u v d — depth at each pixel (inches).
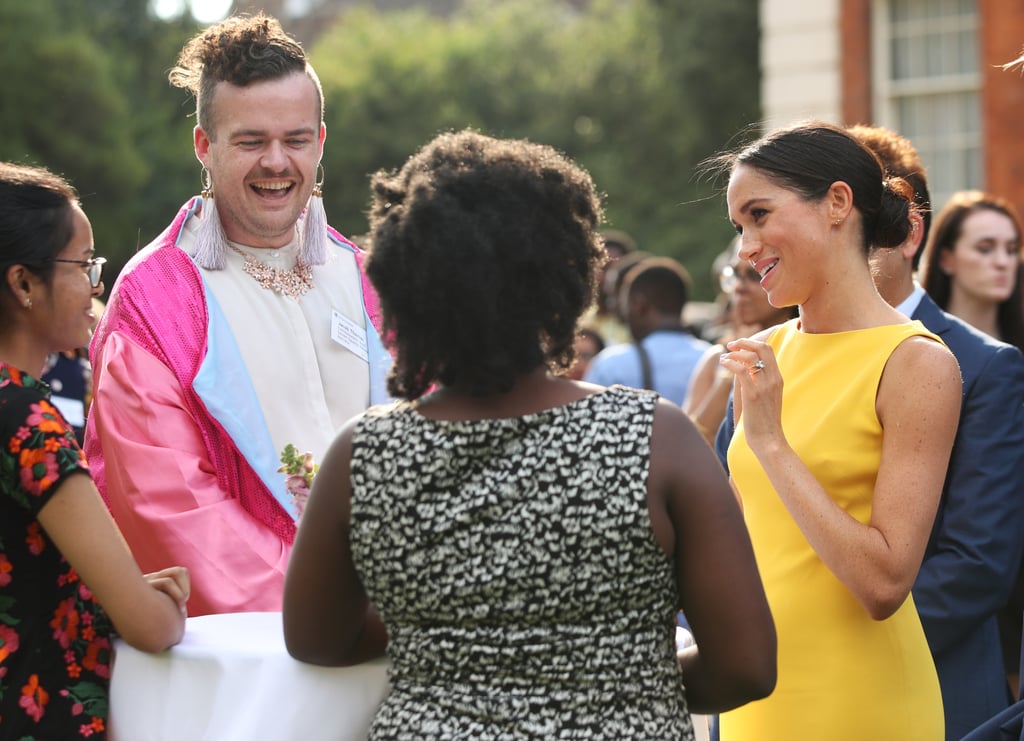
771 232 136.1
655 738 101.8
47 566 123.5
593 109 1800.0
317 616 112.0
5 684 120.4
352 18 2003.0
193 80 166.1
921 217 161.9
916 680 135.6
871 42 678.5
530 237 104.0
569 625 101.7
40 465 118.7
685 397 315.9
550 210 106.8
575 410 104.2
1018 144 618.2
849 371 136.1
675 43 1610.5
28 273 123.6
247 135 160.6
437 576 102.1
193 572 143.2
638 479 101.7
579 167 111.2
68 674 124.2
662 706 103.9
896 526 127.6
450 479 103.1
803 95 688.4
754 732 137.5
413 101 1800.0
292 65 163.2
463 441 103.0
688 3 1608.0
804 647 134.6
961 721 153.9
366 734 117.7
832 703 132.8
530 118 1829.5
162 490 146.9
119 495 148.0
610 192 1663.4
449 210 103.7
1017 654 192.1
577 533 100.9
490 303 102.7
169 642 123.0
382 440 105.6
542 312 105.7
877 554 126.1
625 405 104.7
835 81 680.4
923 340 133.3
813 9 682.2
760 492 140.5
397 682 106.1
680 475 103.0
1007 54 618.8
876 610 127.6
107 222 1435.8
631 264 391.2
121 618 120.3
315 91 166.1
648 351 319.3
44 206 124.7
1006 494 151.7
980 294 225.3
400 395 108.0
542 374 107.8
